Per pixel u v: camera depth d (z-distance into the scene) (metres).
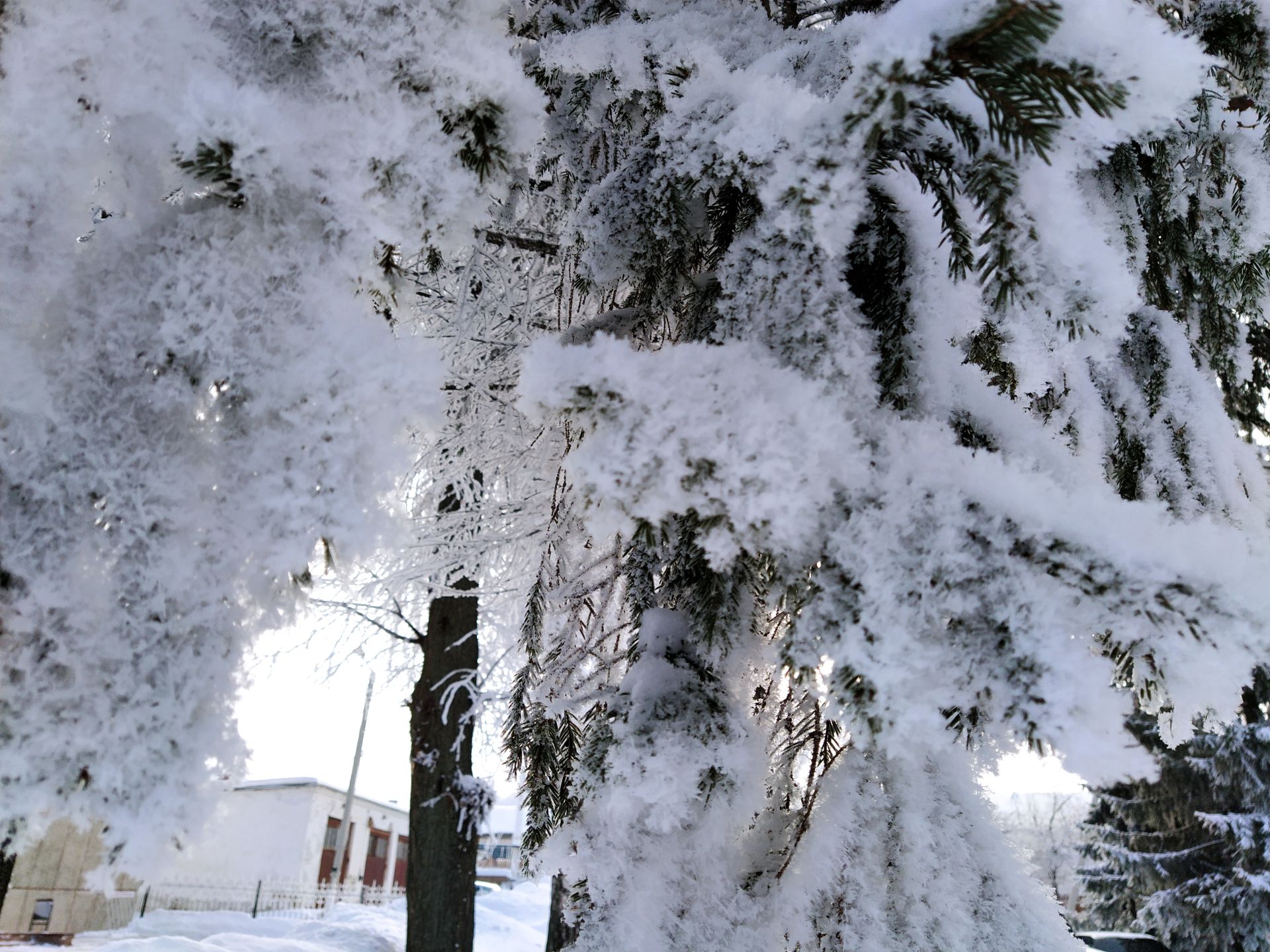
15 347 0.94
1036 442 1.19
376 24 1.07
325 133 1.04
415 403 0.98
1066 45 0.82
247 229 1.00
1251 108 1.80
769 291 1.07
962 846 1.39
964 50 0.83
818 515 0.92
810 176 0.93
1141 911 9.48
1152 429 1.80
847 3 1.88
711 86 1.20
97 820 0.92
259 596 0.99
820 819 1.36
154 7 1.01
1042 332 1.35
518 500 3.06
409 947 5.51
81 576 0.92
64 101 0.99
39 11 1.00
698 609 1.28
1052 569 0.87
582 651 1.58
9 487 0.92
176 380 0.96
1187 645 0.83
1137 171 1.73
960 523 0.89
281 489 0.92
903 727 0.83
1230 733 8.85
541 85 1.78
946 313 1.19
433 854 5.63
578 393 0.93
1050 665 0.81
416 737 5.78
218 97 0.91
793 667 0.90
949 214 1.10
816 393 0.92
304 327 0.98
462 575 3.48
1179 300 2.00
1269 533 1.69
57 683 0.90
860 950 1.24
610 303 1.82
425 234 1.09
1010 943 1.32
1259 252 1.83
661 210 1.37
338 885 15.58
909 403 1.17
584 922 1.25
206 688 0.93
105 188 1.04
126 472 0.93
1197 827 9.77
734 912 1.29
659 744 1.14
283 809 20.19
